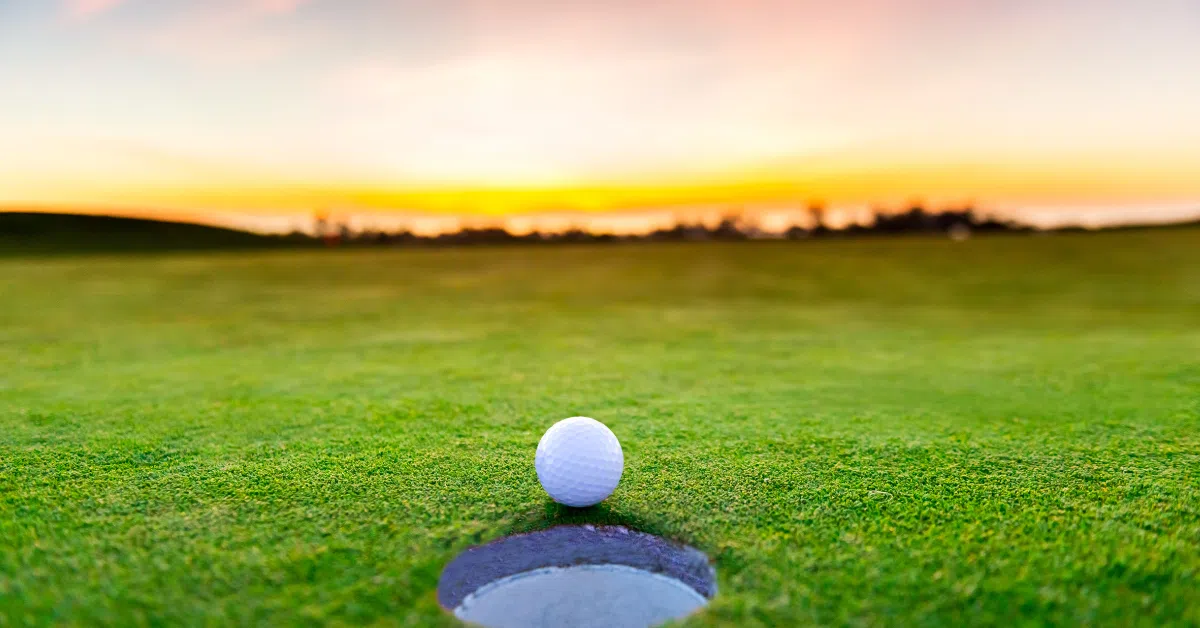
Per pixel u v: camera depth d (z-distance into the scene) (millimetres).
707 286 1961
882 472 438
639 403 626
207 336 1095
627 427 543
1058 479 426
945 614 293
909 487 414
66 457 468
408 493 405
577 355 911
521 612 329
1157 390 671
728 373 776
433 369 804
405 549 343
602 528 372
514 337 1085
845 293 1787
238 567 326
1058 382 714
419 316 1361
